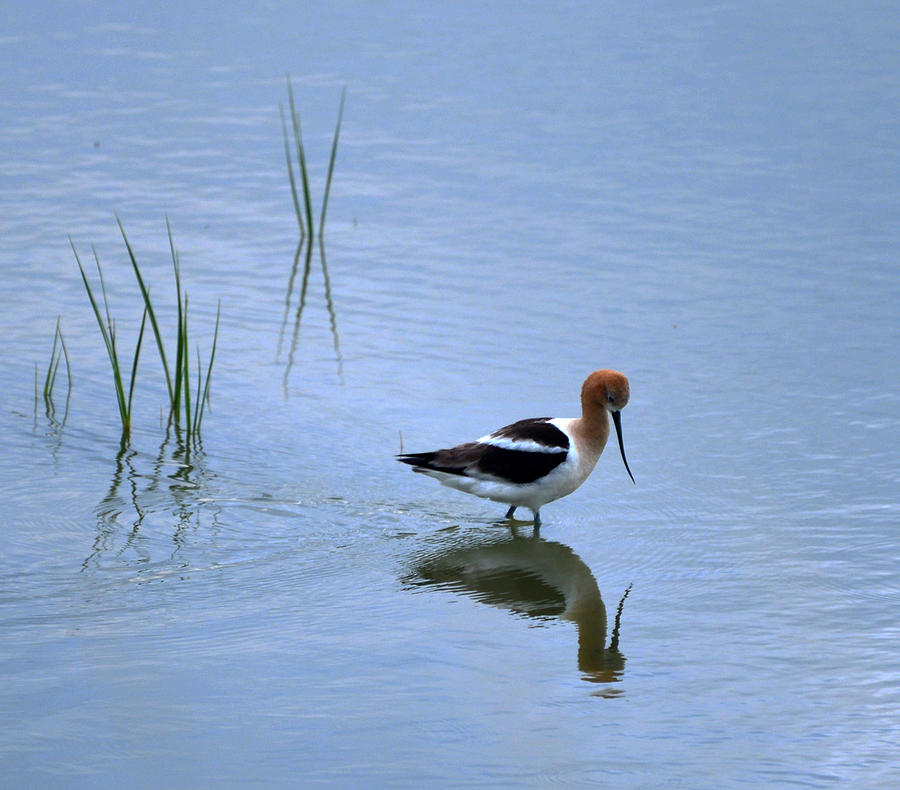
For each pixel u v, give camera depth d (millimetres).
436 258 20500
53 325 18078
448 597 11766
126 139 25141
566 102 26531
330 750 9062
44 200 22359
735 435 14945
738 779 8727
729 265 19859
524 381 16406
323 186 23406
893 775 8758
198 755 8953
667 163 23766
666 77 27734
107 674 10086
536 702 9797
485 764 8891
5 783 8555
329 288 19531
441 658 10547
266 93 27312
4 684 9883
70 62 28875
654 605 11523
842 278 19281
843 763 8914
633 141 24719
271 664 10344
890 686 9969
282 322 18359
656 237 20938
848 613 11203
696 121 25500
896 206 21688
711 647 10703
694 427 15180
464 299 18984
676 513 13398
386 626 11133
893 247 20250
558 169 23719
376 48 29672
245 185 23422
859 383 16109
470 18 31672
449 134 25297
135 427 15391
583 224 21516
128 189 22984
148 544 12562
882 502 13266
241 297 19156
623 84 27469
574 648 10742
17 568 11945
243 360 17172
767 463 14258
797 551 12414
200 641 10719
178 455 14648
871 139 24438
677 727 9414
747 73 27812
